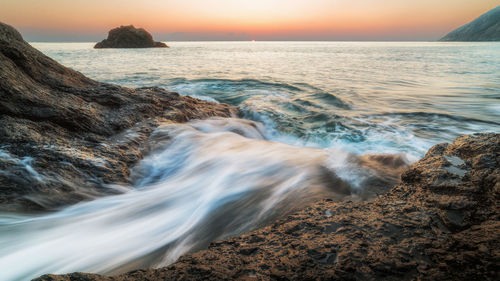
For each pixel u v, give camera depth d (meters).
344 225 2.51
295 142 7.92
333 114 9.88
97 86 7.80
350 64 35.00
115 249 3.04
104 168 4.75
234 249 2.30
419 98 12.98
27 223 3.54
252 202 3.82
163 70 26.33
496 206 2.61
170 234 3.31
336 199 3.64
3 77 5.42
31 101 5.48
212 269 1.98
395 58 46.78
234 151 6.04
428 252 2.04
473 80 18.58
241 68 29.47
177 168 5.52
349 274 1.86
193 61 40.16
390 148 6.79
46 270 2.76
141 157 5.57
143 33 100.38
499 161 3.08
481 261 1.82
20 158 4.29
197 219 3.59
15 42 6.62
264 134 8.61
